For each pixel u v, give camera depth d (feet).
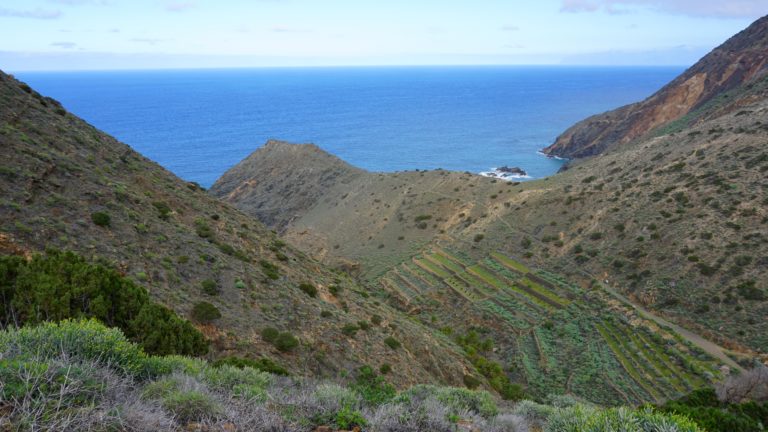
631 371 125.18
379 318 99.60
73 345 23.16
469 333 154.61
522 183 283.38
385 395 36.50
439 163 622.95
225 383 29.43
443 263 221.25
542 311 165.58
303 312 79.46
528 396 104.17
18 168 67.77
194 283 70.38
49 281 39.88
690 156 207.92
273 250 113.29
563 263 188.75
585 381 124.26
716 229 156.56
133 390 22.53
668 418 25.68
